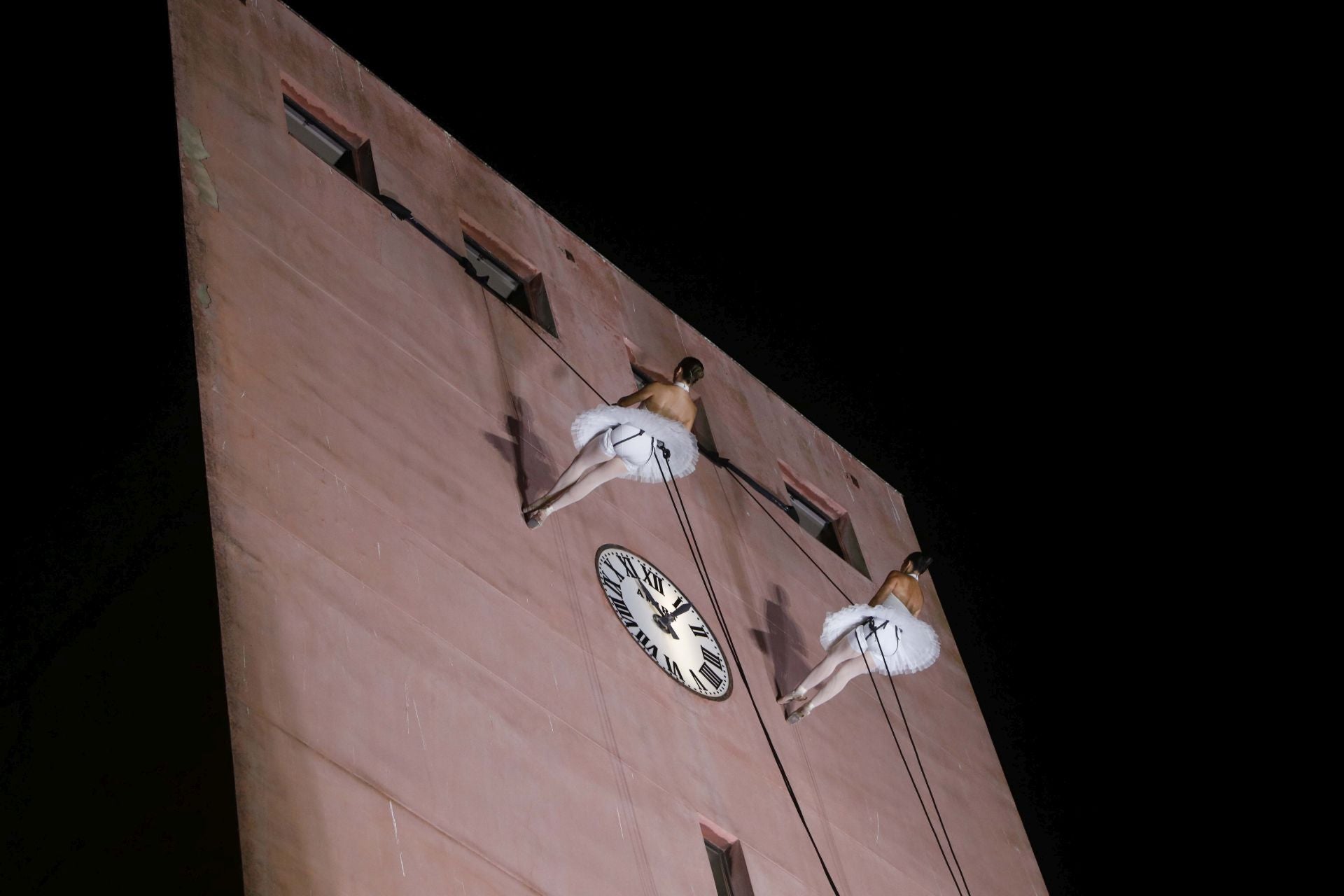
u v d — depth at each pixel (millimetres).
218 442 13914
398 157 20078
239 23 19125
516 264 20859
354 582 14109
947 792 21047
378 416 15961
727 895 16125
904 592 18734
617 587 17641
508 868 13406
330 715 12922
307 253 16922
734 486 21703
